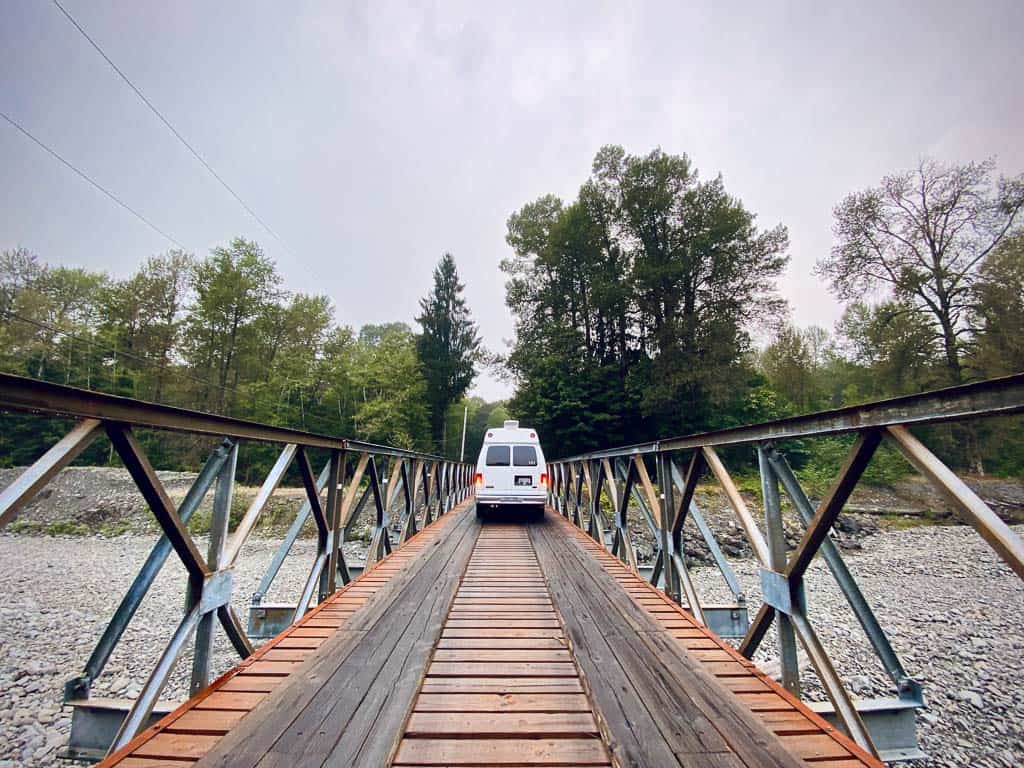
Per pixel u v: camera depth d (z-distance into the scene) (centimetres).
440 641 274
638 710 182
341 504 428
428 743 169
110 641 218
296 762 146
